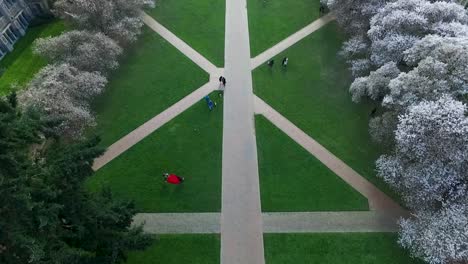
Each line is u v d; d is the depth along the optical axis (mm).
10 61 49844
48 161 24234
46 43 42125
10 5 51281
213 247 33219
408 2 39406
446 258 28766
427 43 34500
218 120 42156
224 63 48031
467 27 36625
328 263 32156
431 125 29469
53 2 53531
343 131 40906
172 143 40406
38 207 21078
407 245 31172
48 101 35812
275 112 42812
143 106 43875
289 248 33000
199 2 56375
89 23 45344
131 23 47062
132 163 39000
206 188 36938
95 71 41844
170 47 50219
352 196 36000
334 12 47688
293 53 49000
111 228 27141
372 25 41094
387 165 32938
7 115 20203
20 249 21453
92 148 24969
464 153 28422
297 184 36969
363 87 38406
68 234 24500
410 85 32438
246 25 52875
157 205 35938
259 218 34812
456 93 31531
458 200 29297
